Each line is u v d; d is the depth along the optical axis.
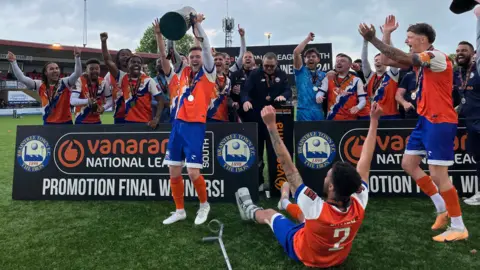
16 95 32.84
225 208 3.76
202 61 3.24
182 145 3.27
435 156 2.79
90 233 3.01
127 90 4.49
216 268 2.38
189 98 3.22
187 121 3.20
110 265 2.43
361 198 2.21
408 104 4.00
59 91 4.58
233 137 4.05
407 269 2.34
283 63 7.13
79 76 4.61
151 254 2.59
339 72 4.54
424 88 2.85
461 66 3.83
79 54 4.50
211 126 4.08
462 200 3.92
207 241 2.81
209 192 4.02
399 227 3.10
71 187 4.18
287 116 4.29
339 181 2.08
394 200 3.99
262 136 4.39
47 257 2.55
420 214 3.46
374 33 2.48
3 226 3.20
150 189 4.11
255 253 2.61
